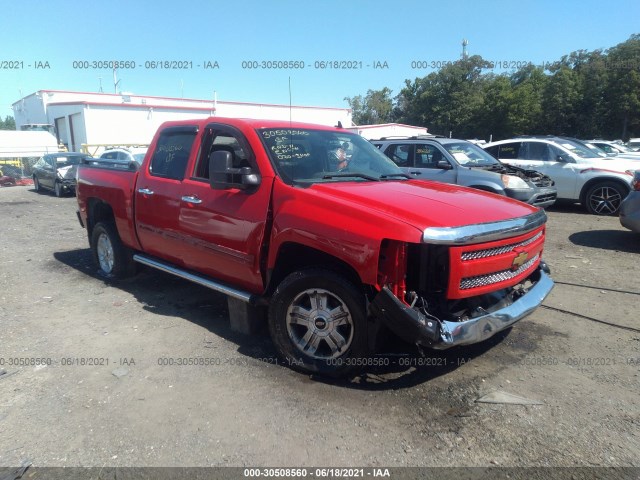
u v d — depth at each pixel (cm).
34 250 805
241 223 391
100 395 342
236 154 423
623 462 271
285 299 366
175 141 485
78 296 555
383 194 360
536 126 4988
